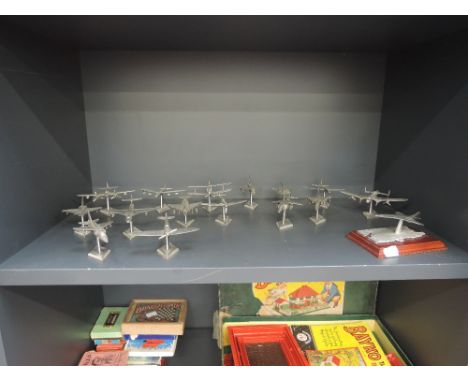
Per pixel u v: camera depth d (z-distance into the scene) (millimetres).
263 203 1049
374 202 1032
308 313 1080
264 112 1027
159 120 1021
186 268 633
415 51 856
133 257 676
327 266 641
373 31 689
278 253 695
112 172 1052
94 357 952
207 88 1000
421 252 691
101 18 583
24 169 703
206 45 872
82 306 983
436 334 789
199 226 852
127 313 1071
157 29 678
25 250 700
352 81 1014
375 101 1033
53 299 817
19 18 585
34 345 730
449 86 724
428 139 802
